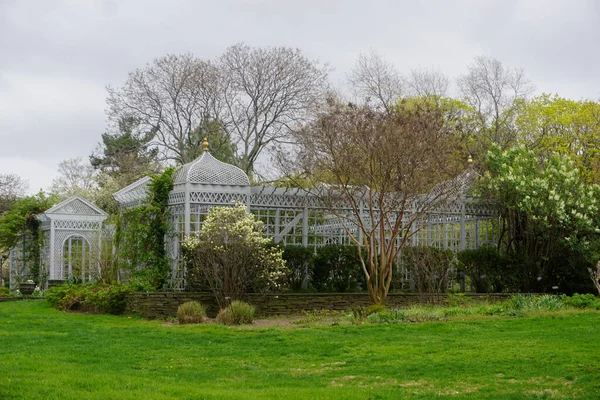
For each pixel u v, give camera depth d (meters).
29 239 29.27
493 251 23.08
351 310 19.16
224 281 18.88
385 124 19.61
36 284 28.48
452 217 24.23
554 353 11.62
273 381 10.11
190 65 39.66
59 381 9.53
